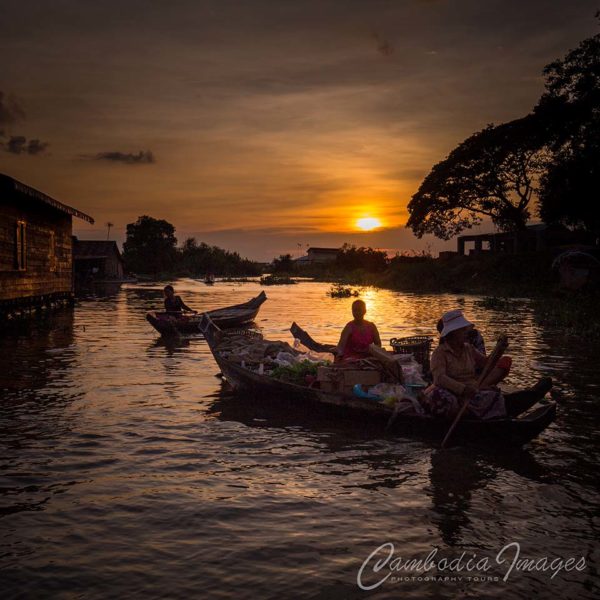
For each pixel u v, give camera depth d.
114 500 4.69
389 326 17.36
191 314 17.30
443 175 46.66
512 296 32.28
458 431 6.07
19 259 18.56
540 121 35.56
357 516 4.41
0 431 6.51
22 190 15.80
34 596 3.34
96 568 3.66
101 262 57.19
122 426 6.74
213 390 8.63
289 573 3.60
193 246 103.06
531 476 5.24
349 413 6.71
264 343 10.11
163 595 3.36
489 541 4.05
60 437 6.31
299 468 5.43
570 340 14.06
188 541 4.01
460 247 49.69
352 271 68.00
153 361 11.17
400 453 5.86
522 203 45.62
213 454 5.81
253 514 4.44
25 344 13.50
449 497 4.77
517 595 3.41
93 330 16.42
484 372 6.01
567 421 6.95
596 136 31.95
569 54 33.09
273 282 59.31
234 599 3.31
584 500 4.72
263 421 6.98
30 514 4.43
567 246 37.22
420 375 7.35
